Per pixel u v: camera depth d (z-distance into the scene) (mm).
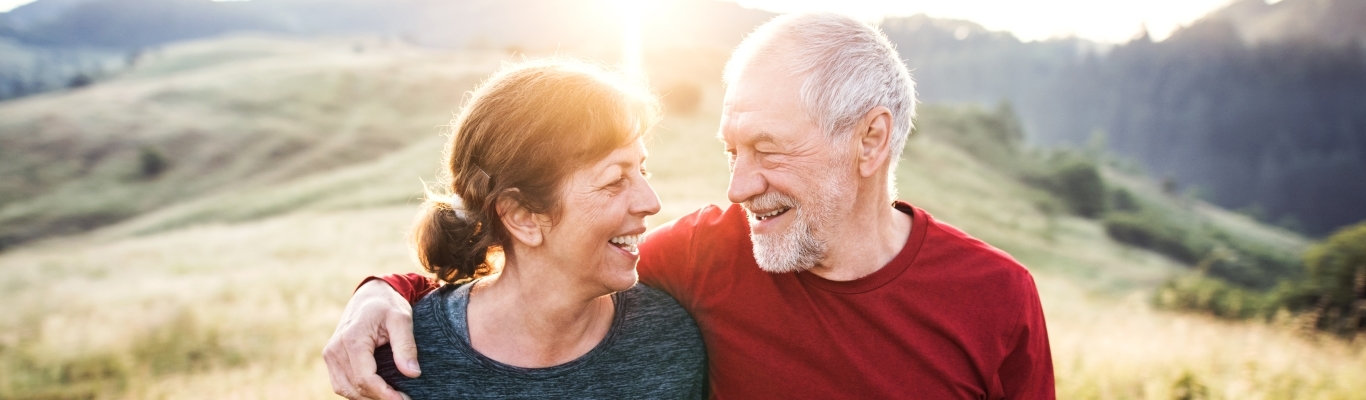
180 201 43531
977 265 1731
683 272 1823
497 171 1385
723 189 32219
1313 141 168625
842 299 1708
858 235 1684
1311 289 18250
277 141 50719
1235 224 77250
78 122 52750
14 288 18938
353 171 44188
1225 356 6641
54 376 9070
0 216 40594
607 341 1553
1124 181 85938
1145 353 6691
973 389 1701
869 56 1585
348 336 1429
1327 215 138625
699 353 1705
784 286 1743
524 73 1404
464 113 1455
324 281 15422
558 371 1505
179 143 50375
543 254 1449
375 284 1619
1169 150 184625
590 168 1359
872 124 1592
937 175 54719
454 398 1483
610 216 1381
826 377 1731
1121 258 41875
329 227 24734
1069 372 6031
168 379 8594
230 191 43938
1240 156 173250
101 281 19188
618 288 1457
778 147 1559
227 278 16547
